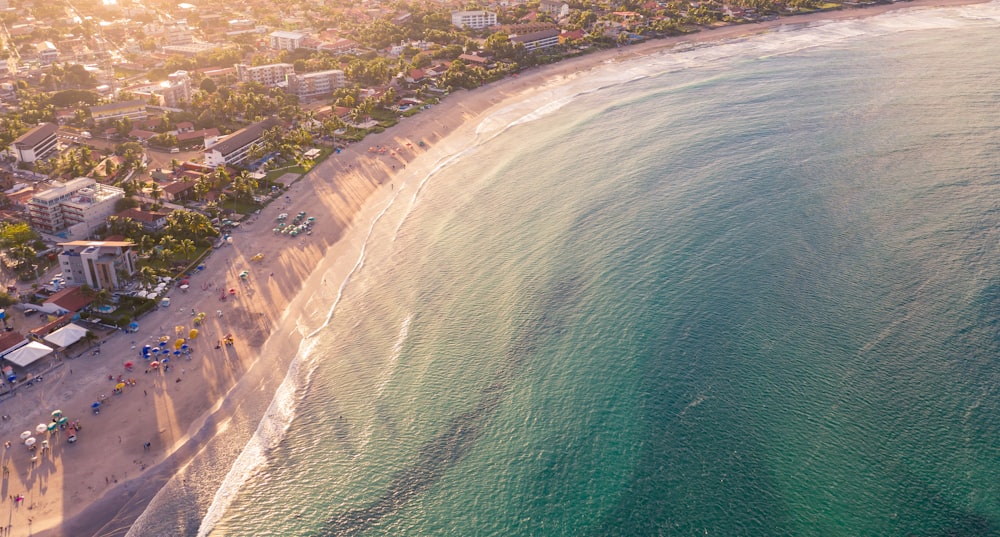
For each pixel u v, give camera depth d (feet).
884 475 380.58
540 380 458.91
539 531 362.74
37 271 581.53
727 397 432.66
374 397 458.09
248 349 502.38
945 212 609.01
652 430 413.80
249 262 608.19
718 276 543.39
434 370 477.36
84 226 634.84
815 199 642.22
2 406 439.22
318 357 497.87
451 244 628.69
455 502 382.01
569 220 642.63
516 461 402.52
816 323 489.26
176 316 533.55
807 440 401.70
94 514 374.43
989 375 440.86
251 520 377.71
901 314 494.18
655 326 495.41
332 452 417.90
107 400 449.89
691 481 381.60
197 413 443.73
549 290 545.85
